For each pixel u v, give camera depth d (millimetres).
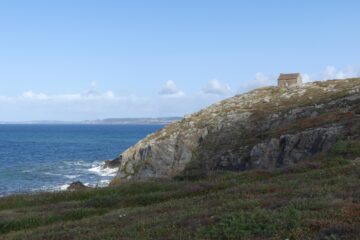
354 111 58094
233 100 88875
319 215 14984
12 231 23281
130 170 77188
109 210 26359
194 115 85375
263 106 79812
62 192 35438
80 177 86000
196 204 21984
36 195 35188
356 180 21328
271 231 13938
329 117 58594
